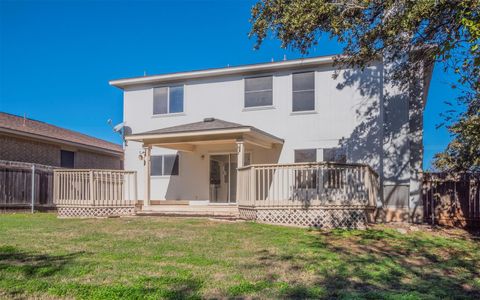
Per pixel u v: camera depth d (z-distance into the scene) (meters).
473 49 6.42
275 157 15.52
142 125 17.42
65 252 7.45
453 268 7.30
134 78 17.28
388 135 14.23
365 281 6.02
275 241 8.90
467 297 5.45
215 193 16.38
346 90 14.90
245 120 16.05
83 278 5.75
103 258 7.00
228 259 7.07
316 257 7.43
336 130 14.91
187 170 16.83
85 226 10.91
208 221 12.07
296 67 15.48
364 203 11.63
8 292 5.14
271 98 15.78
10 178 16.44
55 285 5.37
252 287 5.41
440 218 13.65
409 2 8.42
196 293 5.12
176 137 14.30
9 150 18.75
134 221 12.05
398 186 14.02
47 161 20.98
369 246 8.84
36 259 6.86
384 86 14.32
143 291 5.14
